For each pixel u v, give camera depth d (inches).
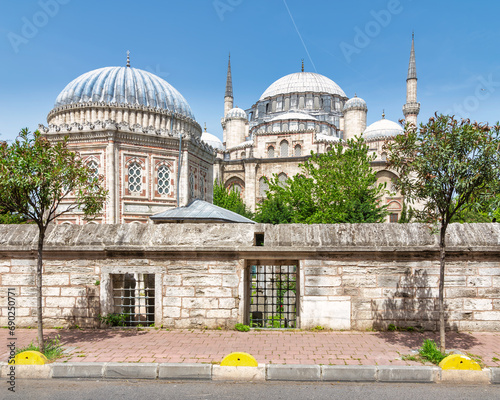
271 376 262.1
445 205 297.3
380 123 2348.7
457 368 261.0
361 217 909.2
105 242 388.5
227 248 376.2
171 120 935.0
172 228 401.1
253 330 371.2
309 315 373.1
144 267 385.1
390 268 372.5
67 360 280.4
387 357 287.0
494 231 378.9
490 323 366.3
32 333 366.9
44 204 311.6
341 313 371.6
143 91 943.7
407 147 312.3
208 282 381.4
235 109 2817.4
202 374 263.7
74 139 784.3
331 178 984.3
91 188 342.6
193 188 903.1
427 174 292.4
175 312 381.4
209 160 996.6
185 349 307.9
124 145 783.7
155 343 326.6
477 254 369.1
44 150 308.2
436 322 367.6
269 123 2431.1
